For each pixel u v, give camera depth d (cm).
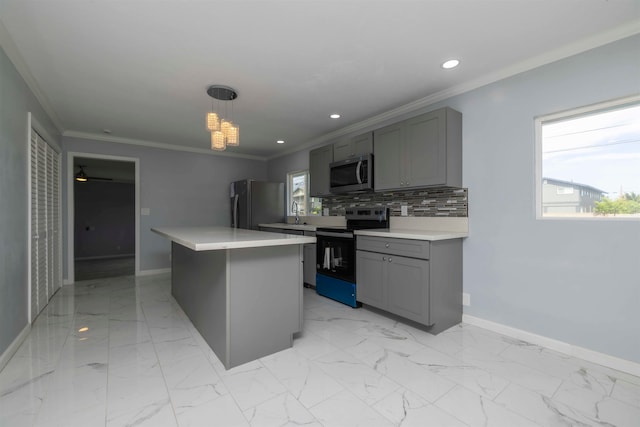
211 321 218
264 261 207
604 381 176
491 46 206
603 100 193
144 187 480
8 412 148
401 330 253
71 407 152
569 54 206
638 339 182
